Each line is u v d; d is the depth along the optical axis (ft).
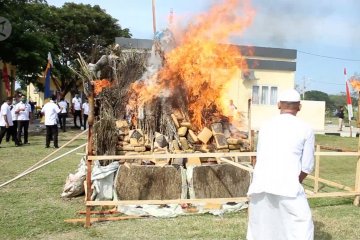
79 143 59.41
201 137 27.68
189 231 20.70
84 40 133.90
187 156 22.31
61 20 128.98
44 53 81.82
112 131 26.76
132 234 20.22
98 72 29.09
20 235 20.01
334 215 24.29
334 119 180.34
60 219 22.61
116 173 24.98
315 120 88.94
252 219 14.78
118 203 21.71
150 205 24.34
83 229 21.06
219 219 22.85
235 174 25.86
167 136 27.99
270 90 85.10
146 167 24.90
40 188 30.07
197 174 25.27
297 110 15.17
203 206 24.50
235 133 29.45
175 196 24.95
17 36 77.56
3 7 77.15
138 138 27.37
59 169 37.65
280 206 14.14
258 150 15.03
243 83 83.05
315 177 29.63
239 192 25.82
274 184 14.05
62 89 111.65
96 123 26.55
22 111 55.93
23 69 83.10
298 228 13.99
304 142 14.51
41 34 83.41
